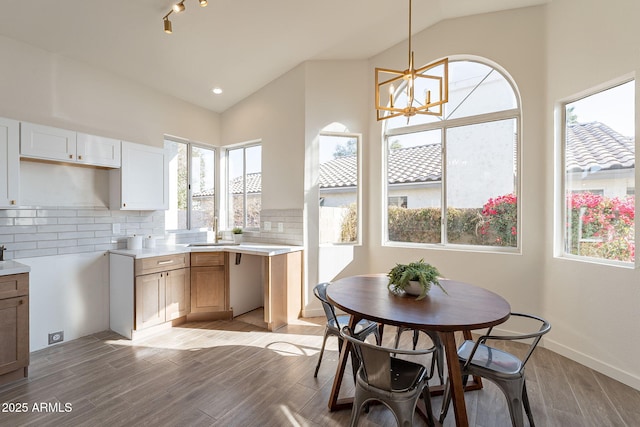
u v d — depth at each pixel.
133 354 2.74
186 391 2.18
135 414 1.93
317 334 3.24
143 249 3.42
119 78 3.39
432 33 3.42
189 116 4.14
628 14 2.26
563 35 2.74
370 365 1.54
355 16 3.04
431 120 3.58
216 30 2.95
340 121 3.80
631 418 1.90
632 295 2.25
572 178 2.78
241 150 4.53
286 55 3.53
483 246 3.31
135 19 2.66
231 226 4.63
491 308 1.77
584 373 2.44
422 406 2.05
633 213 2.33
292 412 1.97
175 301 3.37
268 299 3.30
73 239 3.05
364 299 1.94
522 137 3.02
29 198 2.77
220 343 2.99
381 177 3.80
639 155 2.21
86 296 3.11
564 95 2.73
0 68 2.59
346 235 3.93
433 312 1.69
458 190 3.44
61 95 2.94
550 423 1.86
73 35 2.73
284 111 3.90
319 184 3.79
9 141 2.43
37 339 2.79
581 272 2.60
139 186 3.34
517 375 1.64
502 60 3.10
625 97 2.38
